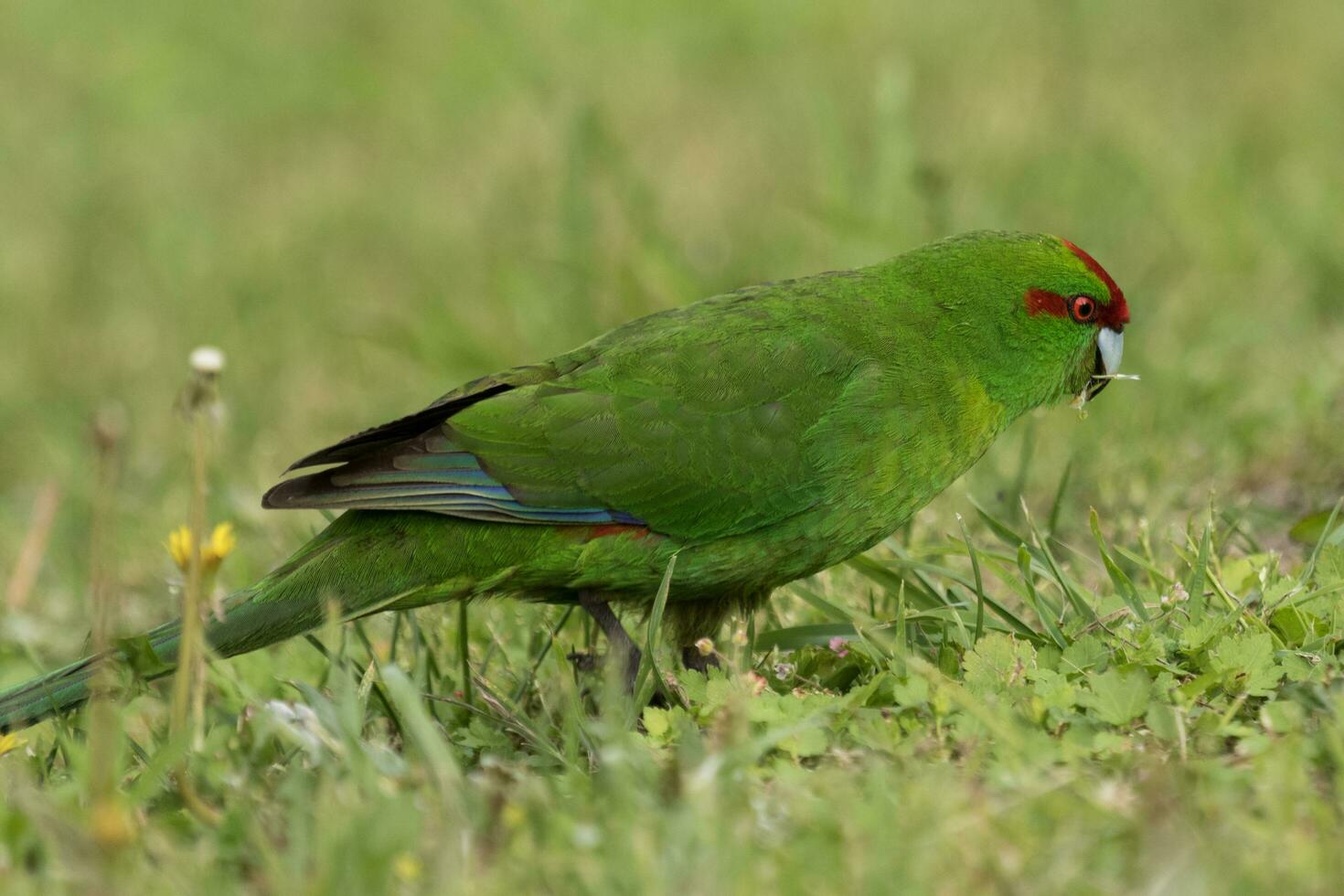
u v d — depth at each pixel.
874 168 18.72
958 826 6.89
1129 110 23.05
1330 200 19.45
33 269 23.84
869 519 10.12
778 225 20.58
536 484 9.73
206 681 9.65
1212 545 10.40
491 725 9.44
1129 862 6.67
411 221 24.02
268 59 30.36
